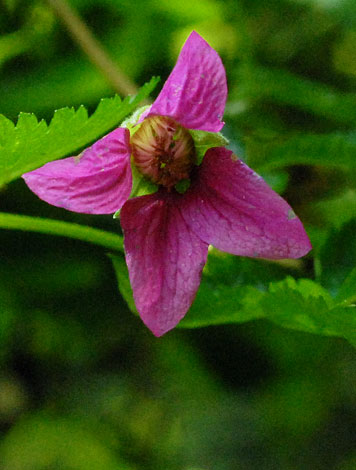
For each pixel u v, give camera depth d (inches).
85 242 10.7
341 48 10.8
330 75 10.8
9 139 7.9
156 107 8.1
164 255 8.3
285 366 11.1
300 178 9.9
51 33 10.8
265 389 11.3
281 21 10.8
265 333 10.8
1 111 10.7
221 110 8.1
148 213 8.3
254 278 8.6
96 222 10.5
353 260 8.6
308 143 9.1
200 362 11.2
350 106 9.9
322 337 10.9
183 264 8.3
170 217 8.4
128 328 11.2
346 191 9.9
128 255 8.2
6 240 10.6
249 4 10.8
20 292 10.9
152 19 11.0
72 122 7.9
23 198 10.4
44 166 8.1
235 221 8.3
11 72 10.8
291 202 9.9
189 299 8.2
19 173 8.2
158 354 11.4
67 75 10.7
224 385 11.2
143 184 8.5
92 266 10.8
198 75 8.1
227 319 8.3
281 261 9.1
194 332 11.0
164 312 8.2
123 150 8.2
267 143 9.2
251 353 11.0
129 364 11.8
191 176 8.5
